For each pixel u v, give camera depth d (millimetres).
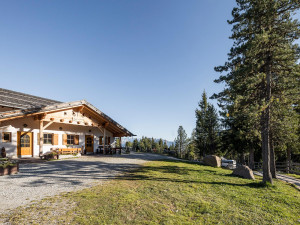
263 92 10516
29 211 4688
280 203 6609
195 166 14000
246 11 10461
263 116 9828
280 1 9555
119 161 14086
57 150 15484
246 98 10492
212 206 5613
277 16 9844
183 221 4559
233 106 10562
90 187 6785
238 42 11492
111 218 4426
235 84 10883
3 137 14234
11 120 14656
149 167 11719
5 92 16406
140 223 4289
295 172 17500
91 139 21266
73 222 4172
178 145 48812
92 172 9461
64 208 4887
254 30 10430
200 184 8117
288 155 22094
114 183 7398
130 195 5957
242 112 11211
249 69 9523
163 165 13000
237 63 11070
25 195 5852
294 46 9859
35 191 6258
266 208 5949
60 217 4387
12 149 14602
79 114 17938
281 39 9469
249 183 9094
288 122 11617
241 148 20250
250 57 10102
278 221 5023
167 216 4711
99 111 18875
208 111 27312
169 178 8789
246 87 10609
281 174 17172
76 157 16109
